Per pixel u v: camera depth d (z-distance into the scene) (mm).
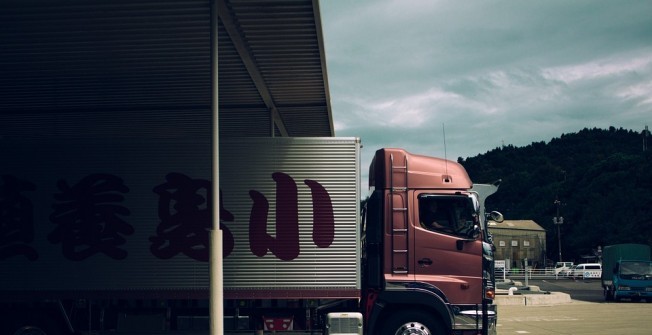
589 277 67250
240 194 10891
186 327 11023
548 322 19828
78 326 11039
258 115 17953
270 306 10961
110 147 11078
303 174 10883
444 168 10891
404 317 10586
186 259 10898
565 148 165250
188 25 11117
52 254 10984
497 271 69062
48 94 15055
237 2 10203
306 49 12453
